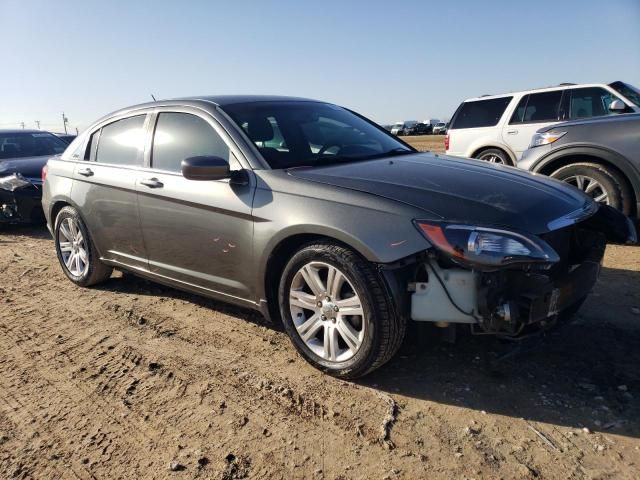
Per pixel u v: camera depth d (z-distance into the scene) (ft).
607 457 8.18
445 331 10.00
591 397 9.70
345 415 9.56
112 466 8.58
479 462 8.21
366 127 15.08
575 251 11.05
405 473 8.05
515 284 9.05
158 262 14.02
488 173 11.51
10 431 9.67
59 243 17.79
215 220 12.02
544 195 10.52
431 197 9.82
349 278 9.84
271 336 12.87
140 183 13.80
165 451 8.87
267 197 11.09
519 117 30.50
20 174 26.84
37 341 13.42
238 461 8.52
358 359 10.07
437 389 10.23
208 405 10.12
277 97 14.83
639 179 19.06
